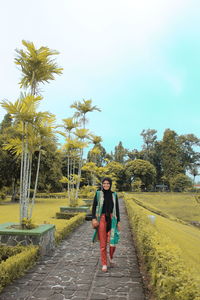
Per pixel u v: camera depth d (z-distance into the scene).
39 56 6.21
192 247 7.81
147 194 47.28
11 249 4.96
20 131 6.27
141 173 58.22
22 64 6.33
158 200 39.72
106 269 4.32
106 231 4.48
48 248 5.80
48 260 5.04
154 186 71.75
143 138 78.50
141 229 5.45
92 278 3.99
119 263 4.86
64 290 3.51
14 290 3.50
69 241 7.11
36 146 6.38
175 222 17.61
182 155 73.25
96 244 6.68
